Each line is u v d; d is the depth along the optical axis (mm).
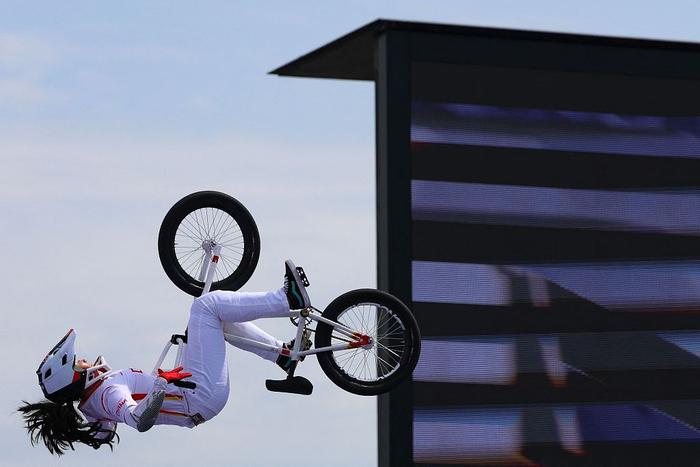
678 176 40219
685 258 40000
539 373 38250
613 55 39844
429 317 37312
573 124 39250
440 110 37906
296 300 32469
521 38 38844
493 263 38031
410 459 36750
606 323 39094
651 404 39344
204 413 32688
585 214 39156
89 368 32938
